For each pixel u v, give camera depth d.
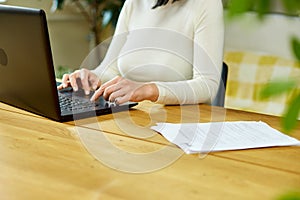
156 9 1.81
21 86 1.24
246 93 2.40
